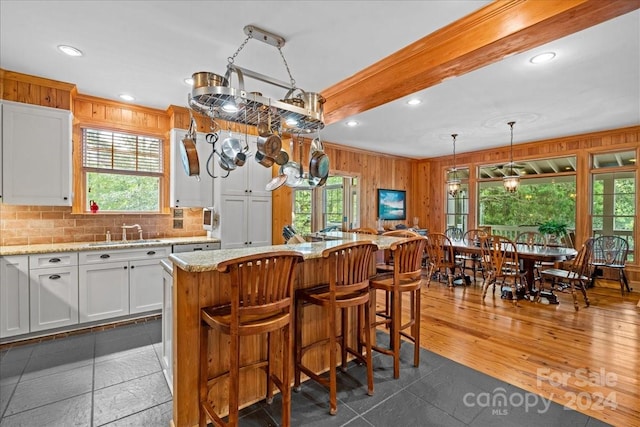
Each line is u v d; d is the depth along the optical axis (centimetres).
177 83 315
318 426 182
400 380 230
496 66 276
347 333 258
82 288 311
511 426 182
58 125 314
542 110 396
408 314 372
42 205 316
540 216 582
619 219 499
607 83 312
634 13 200
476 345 287
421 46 238
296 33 226
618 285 494
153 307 352
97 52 254
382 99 294
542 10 179
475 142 582
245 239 409
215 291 191
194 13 203
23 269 283
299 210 706
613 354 269
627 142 480
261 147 231
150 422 185
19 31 224
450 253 507
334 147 611
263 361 195
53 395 209
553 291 435
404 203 745
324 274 244
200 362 178
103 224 370
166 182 414
